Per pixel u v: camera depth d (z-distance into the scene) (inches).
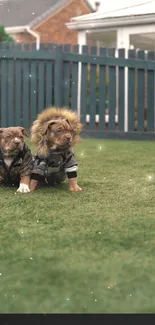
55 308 49.4
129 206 92.4
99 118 245.1
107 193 105.1
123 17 338.0
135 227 77.2
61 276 57.4
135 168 143.0
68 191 107.2
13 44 244.1
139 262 61.7
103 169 140.5
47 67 239.8
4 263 61.4
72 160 107.6
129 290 53.6
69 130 103.4
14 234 73.2
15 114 245.1
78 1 641.6
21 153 106.5
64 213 86.3
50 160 105.8
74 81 241.9
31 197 100.2
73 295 52.2
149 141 234.7
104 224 78.9
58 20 624.4
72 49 242.7
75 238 71.3
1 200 97.2
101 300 51.1
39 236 72.2
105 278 56.9
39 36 609.9
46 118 106.5
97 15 365.4
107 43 419.8
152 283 55.6
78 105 243.4
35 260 62.3
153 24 328.8
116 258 63.1
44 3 655.1
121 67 244.8
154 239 71.1
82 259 62.7
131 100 245.9
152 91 247.8
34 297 51.8
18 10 657.6
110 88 244.7
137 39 358.9
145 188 111.3
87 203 94.8
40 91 241.1
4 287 54.5
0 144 105.3
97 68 243.4
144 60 245.9
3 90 245.6
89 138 240.8
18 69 243.0
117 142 223.5
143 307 49.8
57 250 66.0
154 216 84.6
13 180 110.2
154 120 248.2
